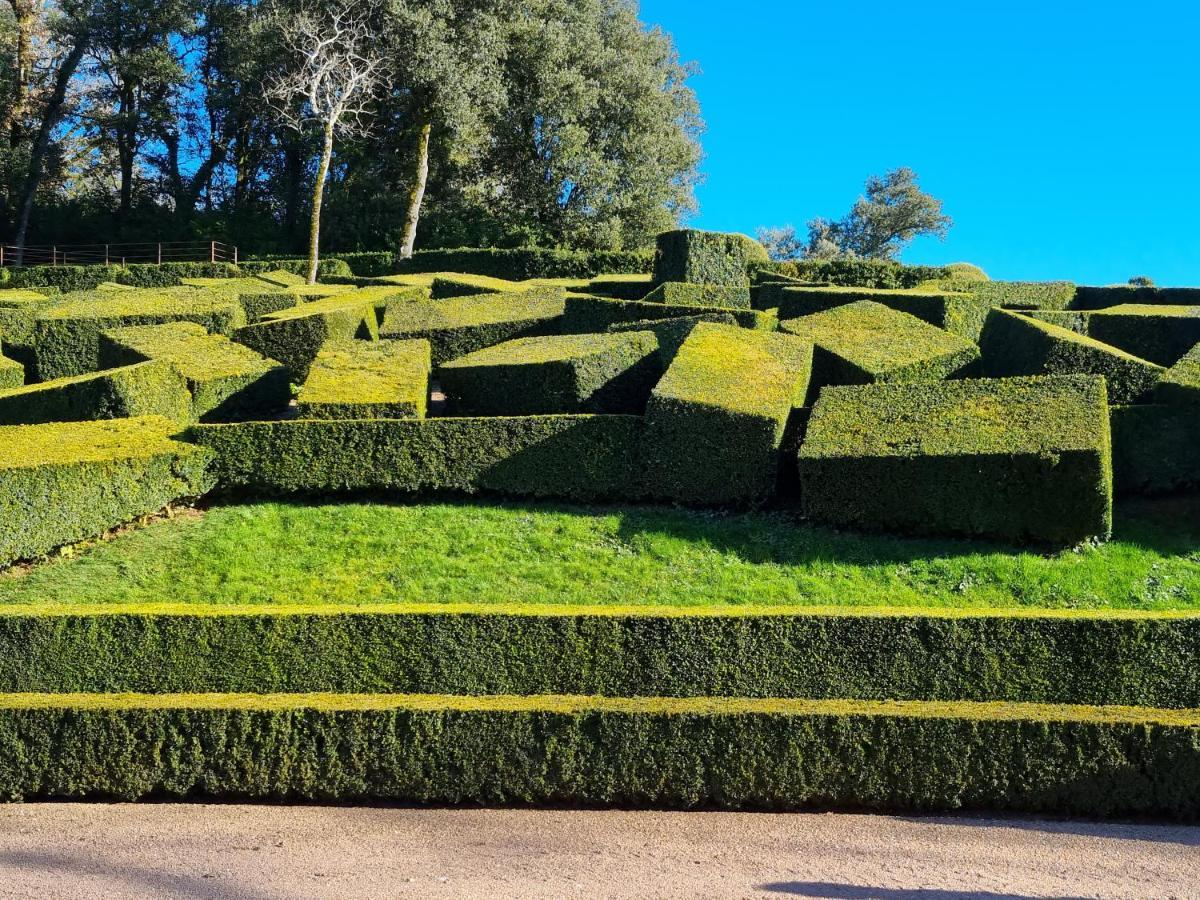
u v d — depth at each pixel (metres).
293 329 17.97
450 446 13.04
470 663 9.34
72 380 14.72
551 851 7.65
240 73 46.88
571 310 18.83
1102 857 7.49
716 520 12.31
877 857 7.52
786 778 8.35
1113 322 16.91
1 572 11.17
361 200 47.12
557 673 9.28
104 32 50.88
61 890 6.98
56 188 55.31
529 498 13.05
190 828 8.08
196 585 11.08
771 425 12.42
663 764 8.41
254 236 50.38
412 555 11.61
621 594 10.80
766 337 15.37
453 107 40.84
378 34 40.88
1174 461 12.50
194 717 8.59
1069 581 10.69
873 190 67.75
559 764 8.45
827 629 9.17
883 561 11.23
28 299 24.64
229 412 15.42
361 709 8.55
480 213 47.28
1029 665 9.06
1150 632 8.98
